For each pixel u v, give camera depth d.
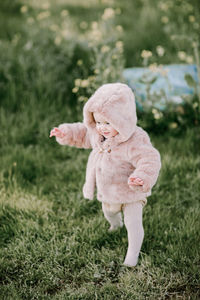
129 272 2.35
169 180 3.28
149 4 7.22
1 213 2.84
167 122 4.02
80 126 2.38
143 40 5.96
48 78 4.57
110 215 2.47
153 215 2.79
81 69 4.77
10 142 3.91
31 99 4.37
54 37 5.18
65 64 4.86
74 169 3.48
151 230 2.67
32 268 2.39
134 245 2.34
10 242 2.64
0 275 2.39
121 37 6.04
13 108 4.41
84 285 2.28
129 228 2.30
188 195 3.13
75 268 2.44
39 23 5.48
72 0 8.32
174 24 5.68
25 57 4.88
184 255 2.45
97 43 4.61
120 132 1.99
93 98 2.03
